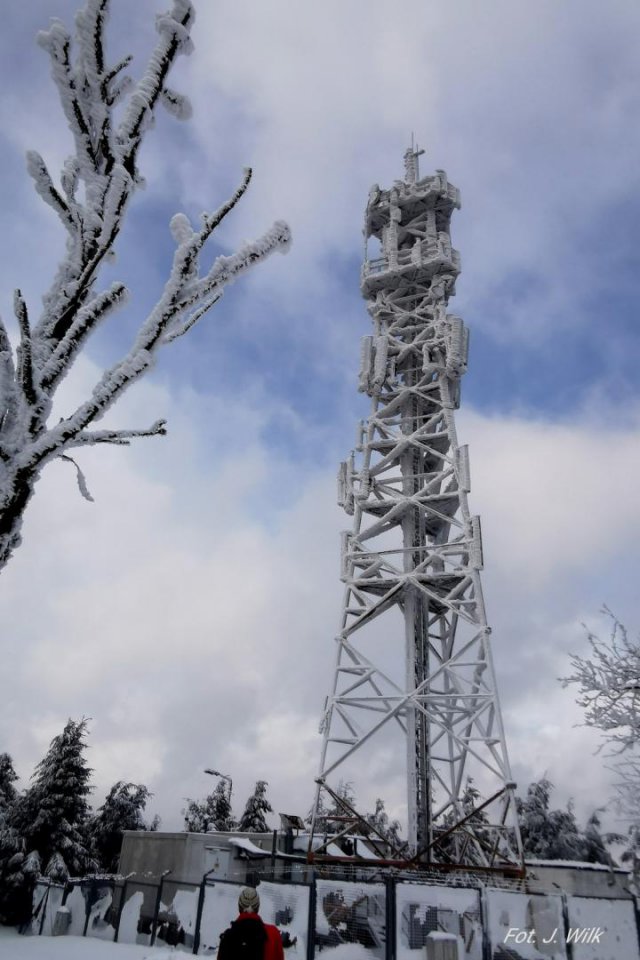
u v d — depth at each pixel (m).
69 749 38.47
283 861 28.83
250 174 5.39
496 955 15.85
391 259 42.66
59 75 4.99
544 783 52.84
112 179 5.15
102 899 25.14
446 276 41.84
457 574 32.47
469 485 34.25
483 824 27.53
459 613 31.52
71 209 5.16
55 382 4.99
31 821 36.81
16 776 49.06
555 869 27.44
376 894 17.28
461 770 30.53
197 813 60.16
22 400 4.81
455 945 15.70
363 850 34.84
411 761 30.34
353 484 37.41
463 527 33.25
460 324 39.31
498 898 16.55
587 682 15.27
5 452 4.64
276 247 5.75
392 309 42.38
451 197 44.66
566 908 16.89
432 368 38.44
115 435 5.32
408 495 36.66
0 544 4.71
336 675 31.62
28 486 4.82
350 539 35.34
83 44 5.00
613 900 17.62
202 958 16.70
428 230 44.12
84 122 5.12
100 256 5.18
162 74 5.28
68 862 36.41
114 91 5.36
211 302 5.69
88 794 38.66
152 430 5.55
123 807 52.19
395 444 37.69
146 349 5.14
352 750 29.67
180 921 20.64
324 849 28.28
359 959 16.55
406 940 16.34
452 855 30.92
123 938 22.97
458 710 30.38
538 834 50.66
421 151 48.34
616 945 16.97
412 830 29.31
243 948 6.36
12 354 4.79
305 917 17.44
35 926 28.23
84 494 5.89
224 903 19.48
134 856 28.12
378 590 35.19
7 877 32.75
